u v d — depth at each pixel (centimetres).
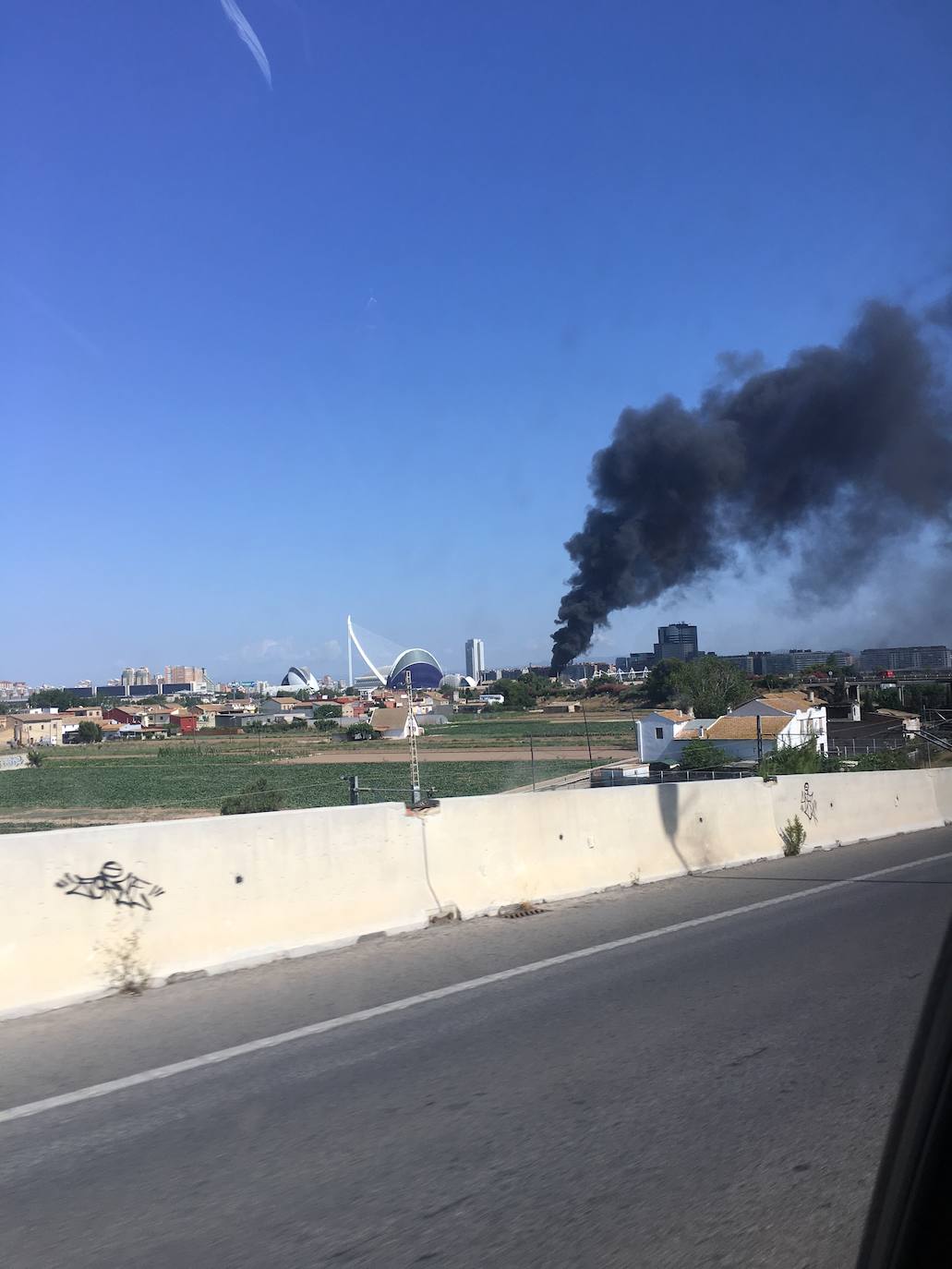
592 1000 711
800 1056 593
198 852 791
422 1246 379
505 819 1070
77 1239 386
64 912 705
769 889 1187
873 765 3794
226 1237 387
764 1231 389
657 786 1297
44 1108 515
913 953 853
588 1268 363
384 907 922
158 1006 695
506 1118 500
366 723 9975
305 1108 514
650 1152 461
